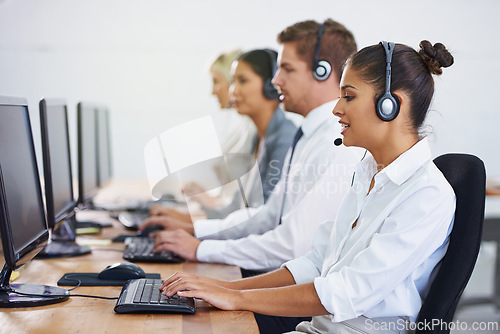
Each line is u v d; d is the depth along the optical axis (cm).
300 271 168
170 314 142
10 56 484
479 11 501
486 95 505
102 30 491
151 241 228
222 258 204
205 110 503
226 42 502
